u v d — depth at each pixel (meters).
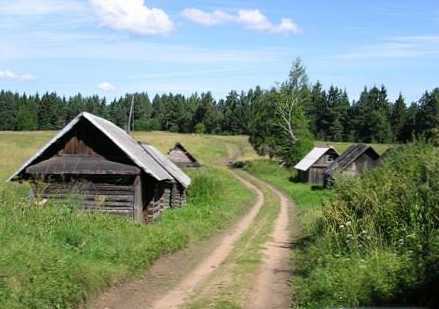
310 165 71.94
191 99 165.62
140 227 20.89
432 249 11.78
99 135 26.17
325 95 136.88
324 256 15.63
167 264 17.56
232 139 138.00
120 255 15.65
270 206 44.81
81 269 12.79
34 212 16.64
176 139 127.81
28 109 138.25
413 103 121.44
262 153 98.62
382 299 10.67
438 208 14.29
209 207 36.00
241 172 90.56
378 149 98.06
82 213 19.58
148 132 142.12
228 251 21.66
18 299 10.02
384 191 17.36
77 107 150.62
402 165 18.72
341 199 19.25
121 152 26.02
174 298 13.35
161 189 30.64
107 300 12.56
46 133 114.25
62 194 25.41
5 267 10.88
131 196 25.78
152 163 28.02
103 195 25.81
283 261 18.83
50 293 10.77
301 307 11.81
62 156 26.25
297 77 94.81
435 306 10.13
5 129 135.25
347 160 60.28
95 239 16.27
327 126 136.62
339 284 12.09
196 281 15.50
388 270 12.08
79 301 11.61
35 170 25.45
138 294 13.54
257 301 12.83
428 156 17.70
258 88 155.38
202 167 78.56
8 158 67.69
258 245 22.89
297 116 94.00
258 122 98.56
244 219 34.97
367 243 15.27
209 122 156.62
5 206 16.48
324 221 20.34
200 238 24.41
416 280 10.86
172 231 22.27
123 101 161.38
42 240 14.17
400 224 15.09
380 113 124.94
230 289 14.01
